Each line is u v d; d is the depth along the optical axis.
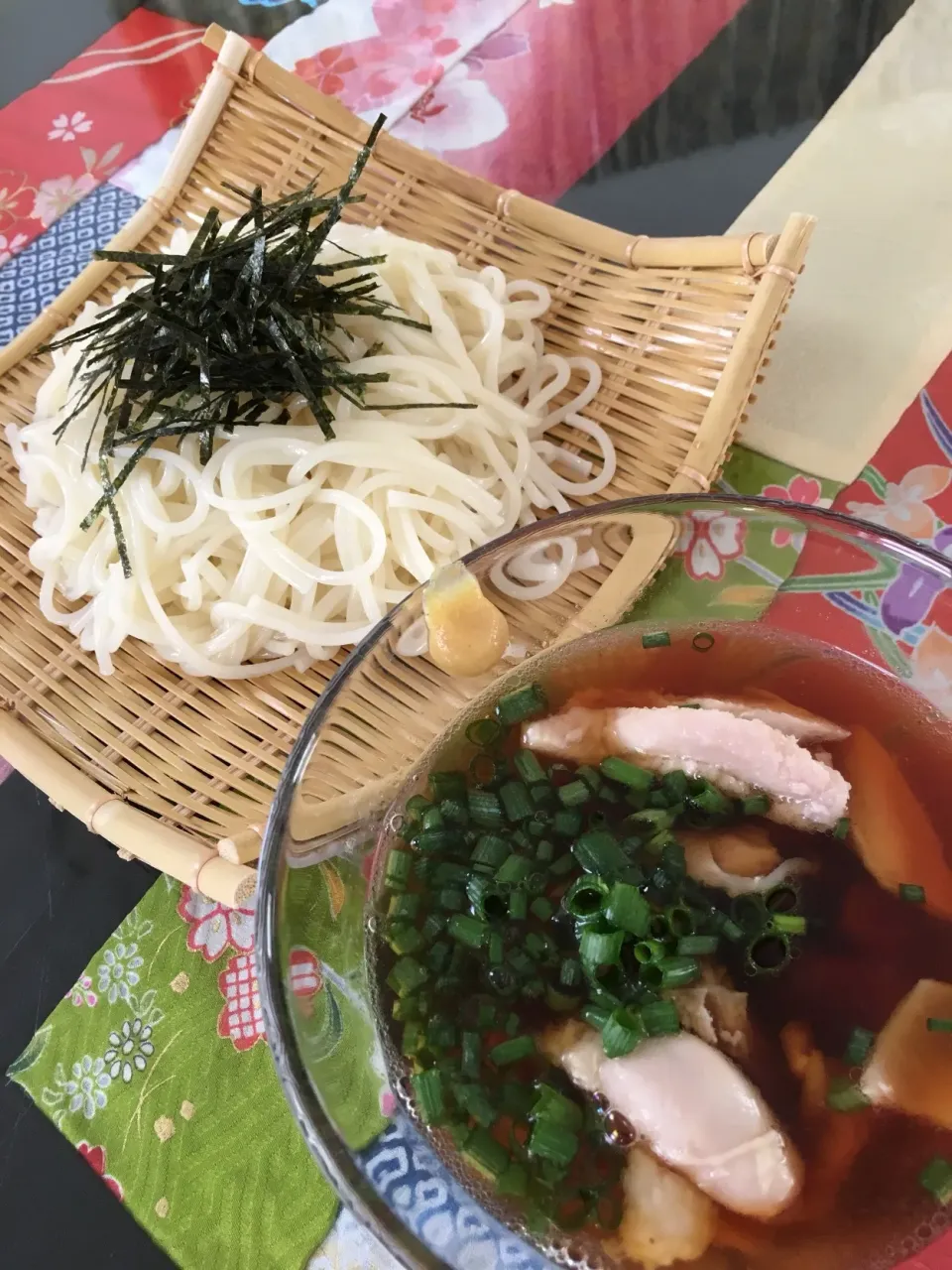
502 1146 0.16
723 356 0.26
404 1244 0.14
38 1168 0.21
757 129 0.33
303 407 0.28
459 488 0.27
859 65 0.34
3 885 0.24
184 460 0.27
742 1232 0.16
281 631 0.26
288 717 0.25
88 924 0.23
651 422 0.27
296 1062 0.15
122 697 0.25
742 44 0.36
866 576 0.19
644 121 0.34
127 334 0.26
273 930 0.15
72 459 0.27
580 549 0.21
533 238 0.30
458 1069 0.17
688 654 0.21
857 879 0.18
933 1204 0.16
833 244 0.30
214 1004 0.22
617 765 0.19
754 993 0.17
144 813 0.22
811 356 0.28
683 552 0.20
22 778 0.26
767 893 0.18
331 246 0.28
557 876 0.18
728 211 0.32
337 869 0.18
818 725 0.19
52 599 0.27
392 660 0.19
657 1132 0.16
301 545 0.27
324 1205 0.19
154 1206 0.20
